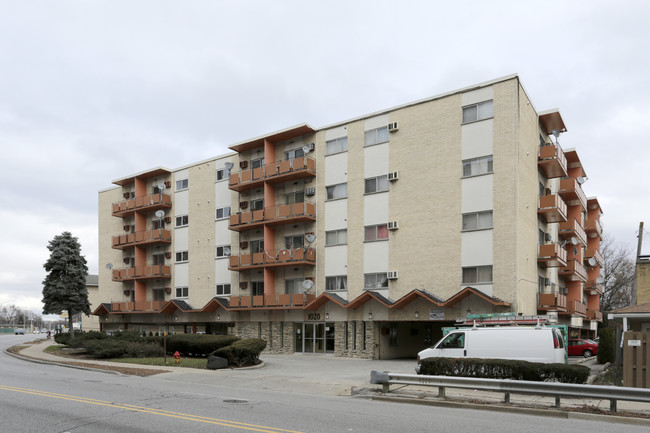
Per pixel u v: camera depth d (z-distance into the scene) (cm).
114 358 2789
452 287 2862
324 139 3525
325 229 3447
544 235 3278
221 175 4156
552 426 1016
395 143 3189
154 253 4647
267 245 3669
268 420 1030
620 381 1722
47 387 1570
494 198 2780
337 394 1524
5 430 928
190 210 4359
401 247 3086
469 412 1195
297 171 3484
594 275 4862
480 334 1825
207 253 4178
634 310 1838
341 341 3291
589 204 4872
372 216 3238
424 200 3027
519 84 2802
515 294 2644
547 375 1467
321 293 3350
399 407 1255
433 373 1622
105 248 5156
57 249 4278
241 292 3897
